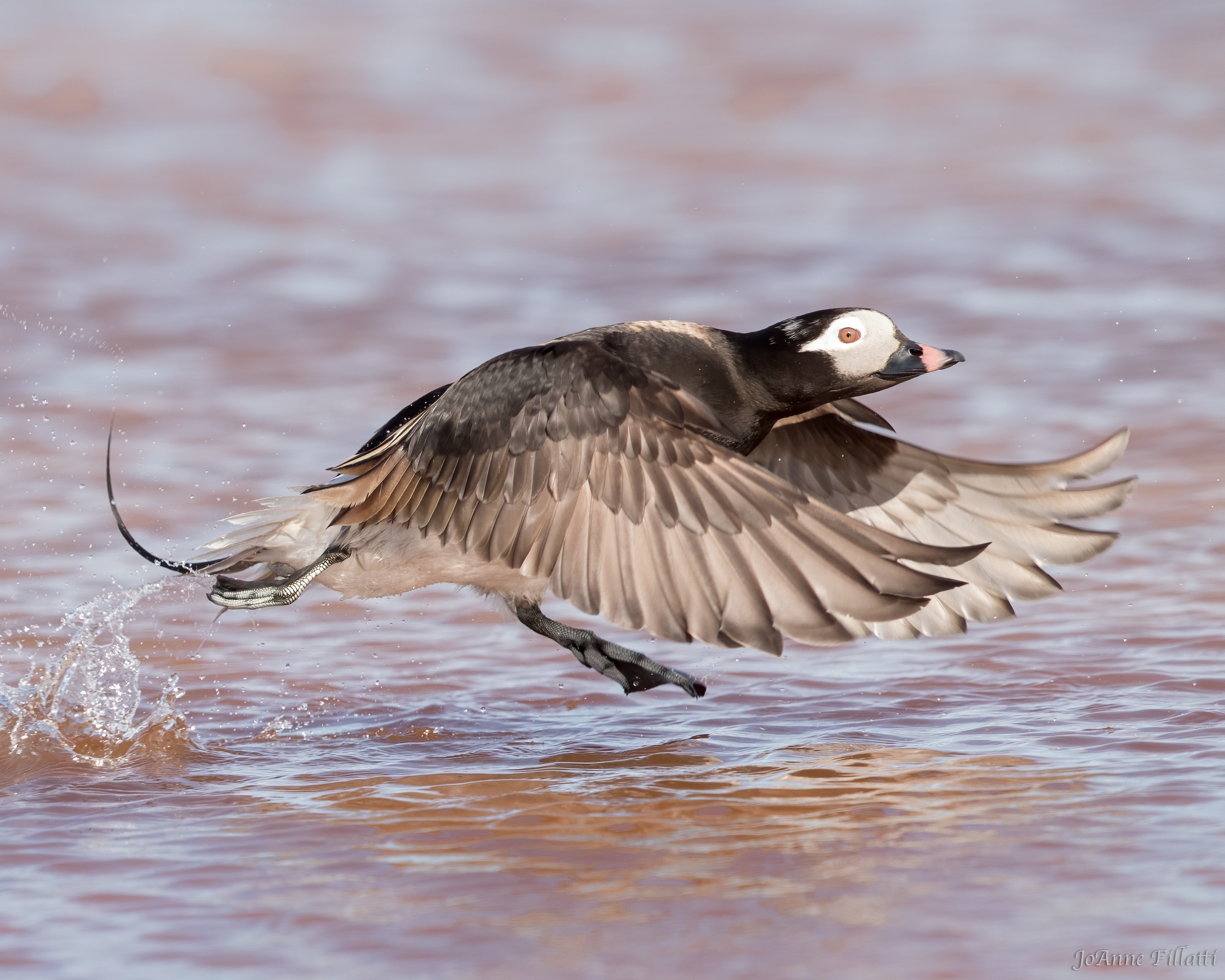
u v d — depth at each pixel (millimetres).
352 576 11906
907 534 12234
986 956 7789
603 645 12164
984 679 12625
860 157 37188
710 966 7785
